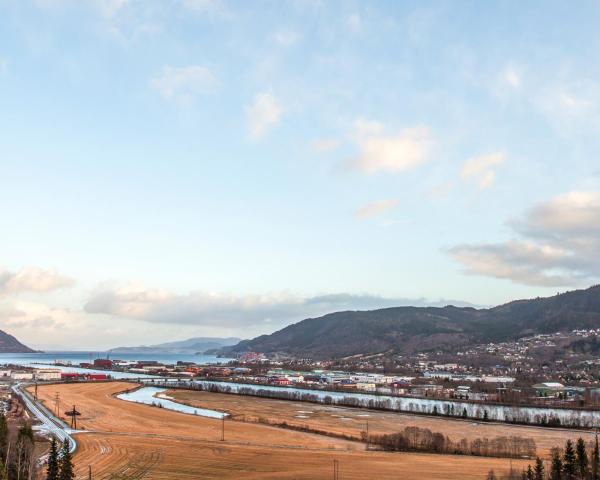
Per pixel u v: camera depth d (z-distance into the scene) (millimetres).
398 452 175750
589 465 134125
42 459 147875
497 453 175250
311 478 139500
